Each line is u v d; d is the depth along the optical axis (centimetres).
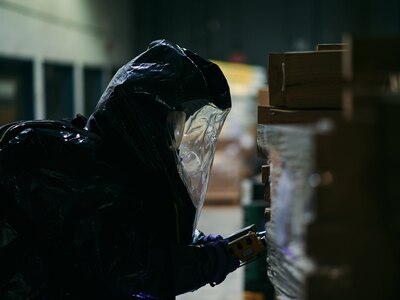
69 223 338
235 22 3769
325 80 312
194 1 3722
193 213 362
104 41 3023
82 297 337
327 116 308
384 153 191
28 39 2014
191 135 371
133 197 347
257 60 3797
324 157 197
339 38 3744
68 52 2477
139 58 364
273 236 276
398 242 196
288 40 3778
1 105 1888
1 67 1883
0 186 343
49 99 2358
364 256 197
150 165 354
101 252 336
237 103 2509
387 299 196
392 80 235
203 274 352
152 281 344
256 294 748
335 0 3744
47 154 347
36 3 2086
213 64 379
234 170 1905
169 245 351
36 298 336
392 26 3662
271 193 285
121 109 354
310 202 205
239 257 362
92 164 346
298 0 3775
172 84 354
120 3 3344
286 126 252
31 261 337
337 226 198
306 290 197
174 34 3731
